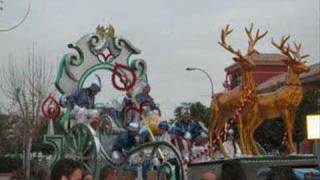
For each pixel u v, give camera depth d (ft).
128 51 94.02
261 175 57.62
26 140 213.46
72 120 87.86
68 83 90.84
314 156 61.77
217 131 68.23
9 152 241.35
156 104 91.09
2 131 243.60
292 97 65.62
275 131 147.95
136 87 91.45
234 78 72.95
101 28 93.45
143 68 92.89
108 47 93.04
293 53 66.33
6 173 225.56
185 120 81.97
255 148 67.21
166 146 71.51
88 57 92.07
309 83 175.42
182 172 67.05
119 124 88.74
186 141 80.94
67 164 26.03
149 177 74.49
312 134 34.63
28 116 218.59
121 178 57.36
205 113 183.42
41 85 221.05
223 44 66.44
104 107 90.33
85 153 78.07
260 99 66.69
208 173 26.86
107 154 78.43
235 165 25.76
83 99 90.02
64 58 91.04
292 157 61.93
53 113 91.56
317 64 184.65
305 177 52.95
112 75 91.45
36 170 42.78
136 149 72.28
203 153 73.46
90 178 31.94
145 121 86.07
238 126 66.44
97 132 85.25
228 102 66.85
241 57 65.98
